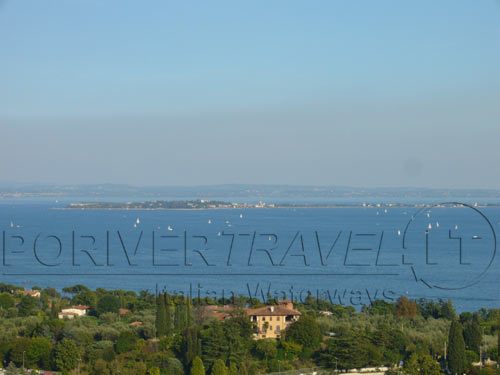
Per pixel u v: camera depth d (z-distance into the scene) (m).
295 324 117.75
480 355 113.75
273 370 107.62
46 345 112.50
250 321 118.81
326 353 112.06
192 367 102.75
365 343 111.75
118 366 104.62
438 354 115.38
